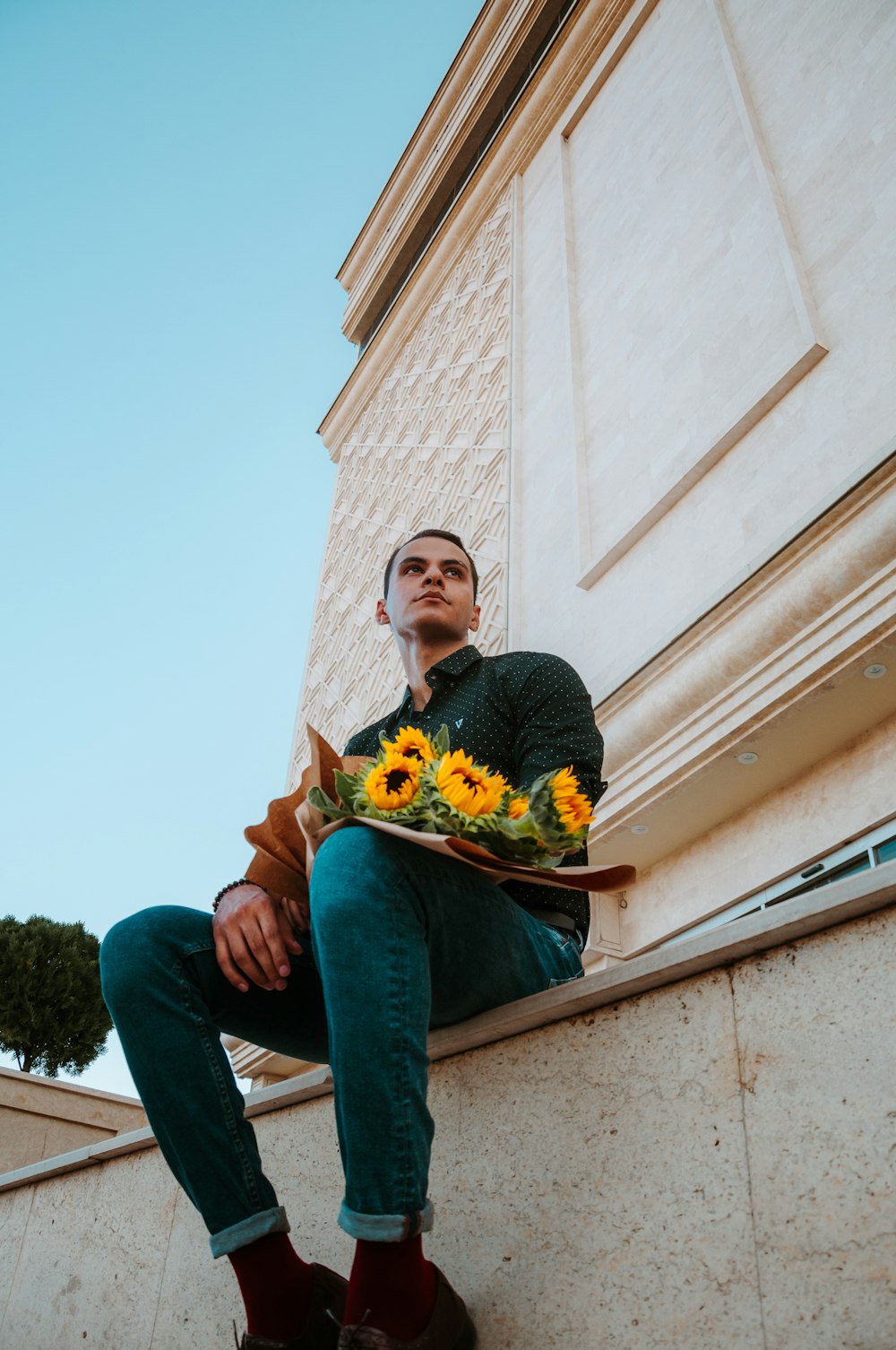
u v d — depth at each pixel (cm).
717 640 462
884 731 433
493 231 1046
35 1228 236
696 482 563
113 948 148
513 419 805
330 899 129
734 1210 119
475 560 763
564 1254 133
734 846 489
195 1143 135
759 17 703
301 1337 125
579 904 174
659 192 743
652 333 674
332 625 1014
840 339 499
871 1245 105
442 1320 118
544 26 1120
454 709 195
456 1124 158
